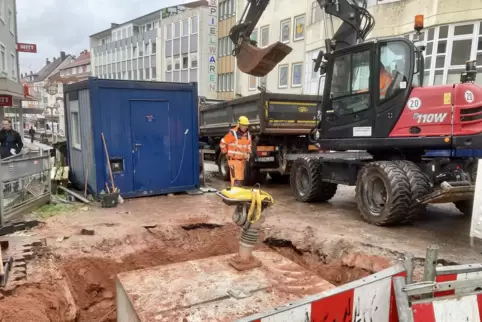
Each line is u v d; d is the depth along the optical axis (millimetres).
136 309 2844
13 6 22781
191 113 8305
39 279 3902
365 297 2145
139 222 6000
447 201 5422
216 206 7227
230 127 10336
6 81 16250
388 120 5941
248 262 3654
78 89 7766
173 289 3174
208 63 32594
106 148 7332
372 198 6043
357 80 6430
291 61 21688
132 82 7492
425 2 13102
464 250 4668
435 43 12859
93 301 4691
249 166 9625
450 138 5180
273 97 8797
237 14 28047
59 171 8508
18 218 5988
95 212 6605
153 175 8000
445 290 2100
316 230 5645
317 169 7551
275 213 6812
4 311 3270
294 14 21078
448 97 5211
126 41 49906
